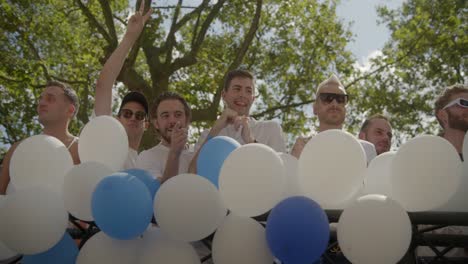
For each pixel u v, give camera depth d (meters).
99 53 13.05
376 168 2.56
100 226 2.30
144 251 2.42
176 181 2.30
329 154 2.29
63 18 12.39
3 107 12.11
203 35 11.84
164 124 3.32
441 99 3.08
